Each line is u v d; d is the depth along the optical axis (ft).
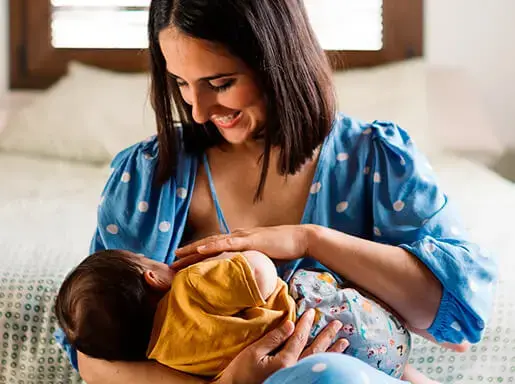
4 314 5.92
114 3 11.25
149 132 10.12
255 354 3.84
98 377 4.38
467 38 10.97
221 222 4.75
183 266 4.33
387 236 4.57
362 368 3.59
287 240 4.29
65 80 10.75
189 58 4.15
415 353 5.50
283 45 4.32
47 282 6.00
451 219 4.60
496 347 5.49
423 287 4.29
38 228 6.80
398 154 4.62
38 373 5.90
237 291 3.91
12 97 11.32
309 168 4.71
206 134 4.85
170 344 4.01
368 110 9.94
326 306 4.11
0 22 11.49
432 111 10.56
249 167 4.76
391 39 11.02
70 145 10.08
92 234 6.64
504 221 6.94
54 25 11.39
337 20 11.03
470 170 8.99
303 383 3.50
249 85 4.29
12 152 10.25
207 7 4.07
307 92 4.46
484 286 4.37
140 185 4.84
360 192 4.65
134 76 10.69
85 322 4.16
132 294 4.15
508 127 11.02
